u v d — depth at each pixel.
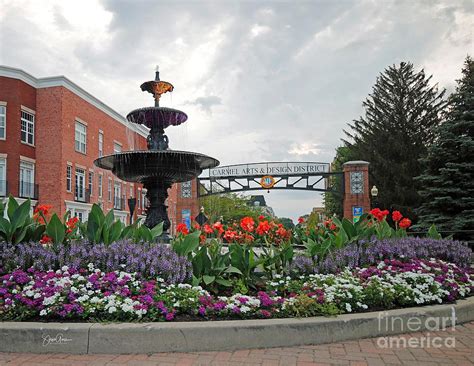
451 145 14.49
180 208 23.75
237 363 3.38
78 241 5.54
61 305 3.93
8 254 5.08
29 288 4.22
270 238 6.76
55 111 25.70
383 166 30.00
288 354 3.61
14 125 23.72
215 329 3.69
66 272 4.58
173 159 8.24
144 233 5.97
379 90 34.09
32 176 25.27
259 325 3.78
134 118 9.47
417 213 15.16
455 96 15.16
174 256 5.03
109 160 8.45
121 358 3.47
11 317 4.00
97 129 30.91
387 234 7.74
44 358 3.48
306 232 11.54
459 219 13.36
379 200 29.55
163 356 3.53
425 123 31.86
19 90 24.11
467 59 20.16
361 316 4.16
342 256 5.83
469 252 7.47
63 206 25.42
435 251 7.11
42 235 5.81
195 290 4.45
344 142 35.84
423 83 33.03
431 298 4.85
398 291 4.75
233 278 5.41
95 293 4.20
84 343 3.59
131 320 3.90
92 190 30.05
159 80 9.73
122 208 35.72
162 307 3.98
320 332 3.93
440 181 14.09
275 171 25.25
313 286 4.87
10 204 5.57
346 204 23.38
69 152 26.45
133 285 4.43
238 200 47.75
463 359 3.54
